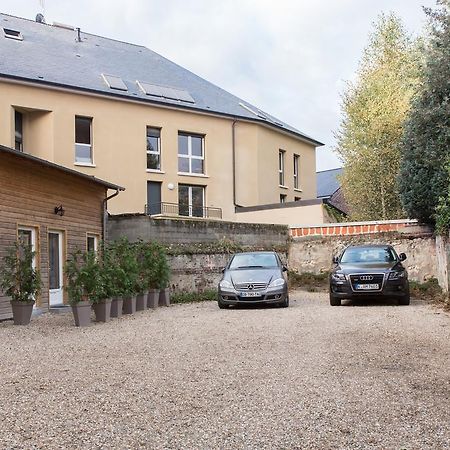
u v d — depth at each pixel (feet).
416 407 18.20
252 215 102.78
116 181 91.56
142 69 106.52
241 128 107.65
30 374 24.40
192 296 64.80
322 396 19.81
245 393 20.47
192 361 26.71
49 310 52.70
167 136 97.86
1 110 80.79
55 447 15.01
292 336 33.63
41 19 116.78
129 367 25.61
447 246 53.57
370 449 14.58
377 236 74.28
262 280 52.49
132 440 15.55
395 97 98.17
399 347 29.17
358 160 103.91
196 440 15.49
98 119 90.17
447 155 49.49
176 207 98.48
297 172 124.88
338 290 51.80
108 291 44.32
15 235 48.03
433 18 46.26
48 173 53.83
